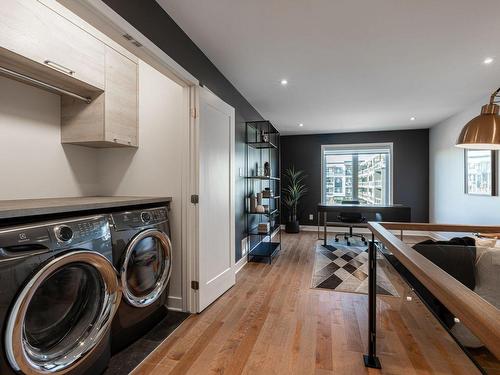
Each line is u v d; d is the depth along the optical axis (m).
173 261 2.34
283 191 6.68
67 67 1.85
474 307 0.53
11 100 1.91
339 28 2.12
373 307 1.67
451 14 1.93
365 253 4.30
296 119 5.10
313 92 3.58
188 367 1.62
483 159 3.70
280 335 1.95
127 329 1.80
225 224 2.77
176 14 1.95
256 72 2.96
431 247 1.65
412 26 2.08
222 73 2.97
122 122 2.28
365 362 1.64
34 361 1.19
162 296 2.17
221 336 1.94
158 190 2.38
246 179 3.88
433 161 5.66
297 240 5.36
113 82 2.20
